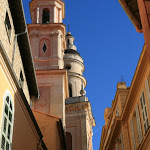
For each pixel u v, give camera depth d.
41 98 35.09
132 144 23.88
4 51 13.87
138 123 22.02
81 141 43.91
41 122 26.06
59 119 26.20
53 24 40.03
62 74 36.56
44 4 42.69
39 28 40.06
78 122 45.47
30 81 20.80
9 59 15.51
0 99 13.38
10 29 16.03
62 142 29.08
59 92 35.50
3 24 14.66
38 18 41.69
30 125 18.69
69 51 60.47
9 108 14.70
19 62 18.03
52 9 42.44
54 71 36.59
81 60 60.44
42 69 37.12
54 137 25.42
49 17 42.22
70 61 58.50
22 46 18.05
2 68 14.05
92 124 52.31
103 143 37.97
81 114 45.91
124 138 25.53
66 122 45.72
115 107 29.94
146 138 19.56
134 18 10.73
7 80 14.73
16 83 15.91
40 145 20.62
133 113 23.88
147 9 9.36
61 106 34.59
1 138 12.99
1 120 13.14
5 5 15.02
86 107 46.25
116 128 27.45
